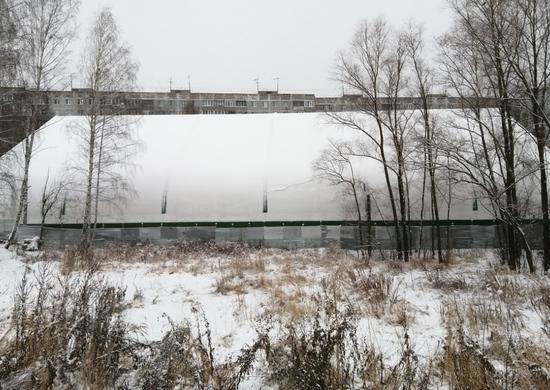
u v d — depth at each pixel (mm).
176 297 9852
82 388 4121
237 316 7887
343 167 26172
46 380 3924
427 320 7766
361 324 7410
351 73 20766
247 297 9945
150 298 9586
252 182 29094
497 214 18172
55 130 32219
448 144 16391
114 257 19234
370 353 4984
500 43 15148
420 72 20078
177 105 64312
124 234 28000
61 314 5105
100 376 4172
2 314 6922
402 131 20453
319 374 4117
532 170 15844
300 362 4258
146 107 63250
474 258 21391
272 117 35250
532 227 22125
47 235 26391
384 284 10602
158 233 28047
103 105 22609
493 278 12539
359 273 12602
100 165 23625
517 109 16906
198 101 64812
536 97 15008
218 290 10625
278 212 28016
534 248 22031
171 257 19672
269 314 7523
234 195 28688
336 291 10148
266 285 11406
